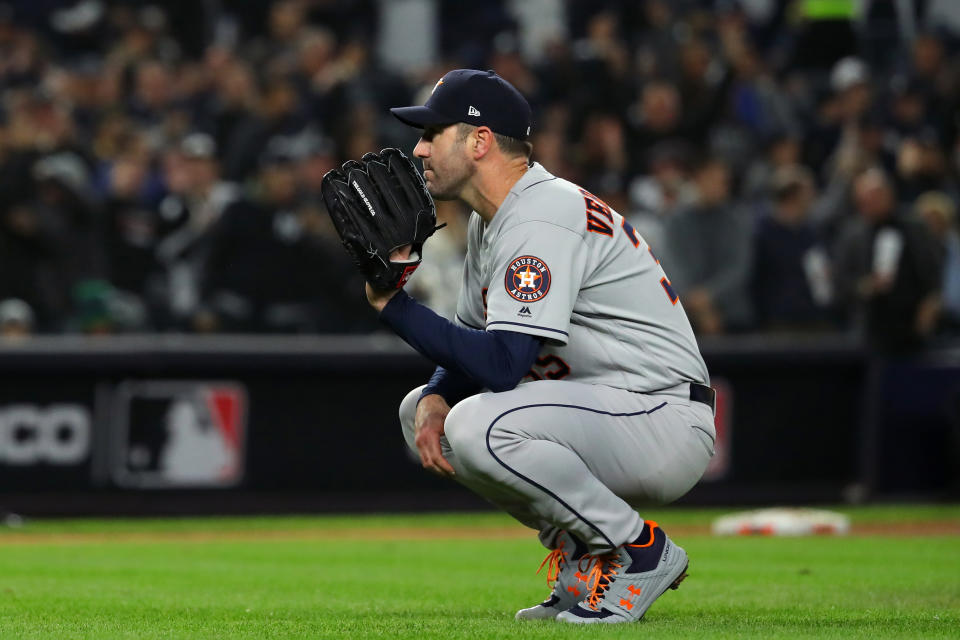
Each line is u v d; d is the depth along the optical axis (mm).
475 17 59219
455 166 13078
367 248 12516
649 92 45531
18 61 51594
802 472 35438
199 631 12461
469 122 13008
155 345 33281
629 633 11820
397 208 12602
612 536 12711
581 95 47188
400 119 13062
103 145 45656
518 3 60000
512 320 12602
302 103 47281
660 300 13367
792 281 38281
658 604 15484
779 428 35344
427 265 36250
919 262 39250
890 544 25891
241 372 33656
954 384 36938
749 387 35219
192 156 40375
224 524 31859
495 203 13141
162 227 40500
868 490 35500
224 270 38469
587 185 42938
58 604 15562
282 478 33844
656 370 13234
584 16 54500
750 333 38250
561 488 12594
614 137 44094
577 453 12773
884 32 54688
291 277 38719
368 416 34281
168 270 40375
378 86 48688
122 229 40656
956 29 58594
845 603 15742
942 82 50781
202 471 33500
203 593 17188
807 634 12164
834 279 40125
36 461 32812
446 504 34562
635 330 13227
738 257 38344
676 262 38438
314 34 49531
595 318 13203
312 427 34031
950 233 41906
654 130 45312
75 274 40250
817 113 51344
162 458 33281
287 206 39281
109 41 56219
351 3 56219
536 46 57531
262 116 45625
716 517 33062
